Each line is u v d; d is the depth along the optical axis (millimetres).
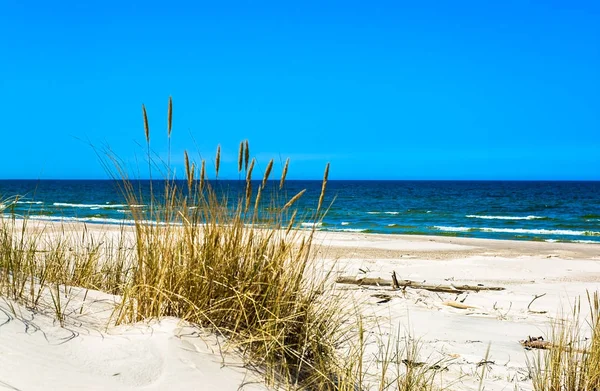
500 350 5121
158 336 2877
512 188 111812
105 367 2506
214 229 3361
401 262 12422
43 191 72375
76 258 4578
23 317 2846
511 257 15031
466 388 3920
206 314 3203
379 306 6754
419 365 4270
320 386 3006
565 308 7672
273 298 3270
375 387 3514
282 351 3014
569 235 25297
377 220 33969
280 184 3445
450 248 16844
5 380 2188
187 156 3379
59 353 2537
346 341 3711
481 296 8516
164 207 3475
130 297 3205
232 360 2893
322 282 3527
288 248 3416
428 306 7348
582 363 3904
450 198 67438
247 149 3293
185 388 2494
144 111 3357
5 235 3854
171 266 3314
